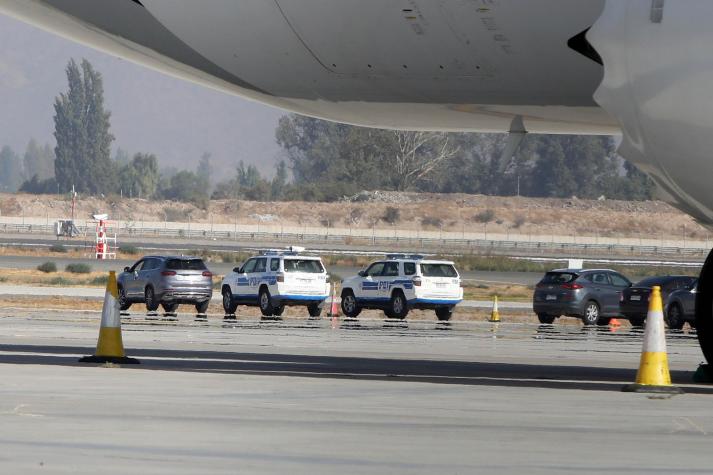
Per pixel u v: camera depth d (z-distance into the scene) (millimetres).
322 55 57719
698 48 47156
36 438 38375
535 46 53938
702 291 58250
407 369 67000
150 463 34531
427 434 40531
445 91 58188
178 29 58469
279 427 41531
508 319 150875
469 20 53812
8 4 61312
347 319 140250
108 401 47312
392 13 54781
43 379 54875
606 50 49938
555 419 44688
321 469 34062
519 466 34969
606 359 81125
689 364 78875
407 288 142250
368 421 43344
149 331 102188
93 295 167250
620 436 40750
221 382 55438
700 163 49094
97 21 59719
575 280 144250
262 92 61625
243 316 142500
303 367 66500
